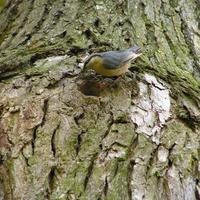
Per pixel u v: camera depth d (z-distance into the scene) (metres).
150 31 5.26
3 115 3.96
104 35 4.93
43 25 5.29
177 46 5.17
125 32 5.06
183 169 3.71
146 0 5.73
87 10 5.38
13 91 4.13
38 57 4.54
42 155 3.69
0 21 5.90
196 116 4.10
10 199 3.46
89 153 3.70
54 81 4.17
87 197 3.43
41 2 5.79
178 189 3.60
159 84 4.31
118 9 5.45
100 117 3.94
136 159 3.70
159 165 3.70
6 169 3.63
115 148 3.74
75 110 3.97
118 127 3.88
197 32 5.52
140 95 4.15
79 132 3.83
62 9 5.46
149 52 4.86
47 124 3.88
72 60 4.41
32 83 4.17
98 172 3.59
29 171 3.59
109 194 3.47
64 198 3.41
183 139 3.90
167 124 4.00
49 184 3.52
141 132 3.88
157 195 3.54
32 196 3.44
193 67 4.92
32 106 3.98
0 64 4.46
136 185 3.54
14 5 6.06
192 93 4.32
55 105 3.99
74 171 3.59
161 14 5.62
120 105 4.04
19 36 5.21
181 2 5.95
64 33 4.97
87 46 4.66
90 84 4.17
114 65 4.09
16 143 3.78
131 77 4.29
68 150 3.72
